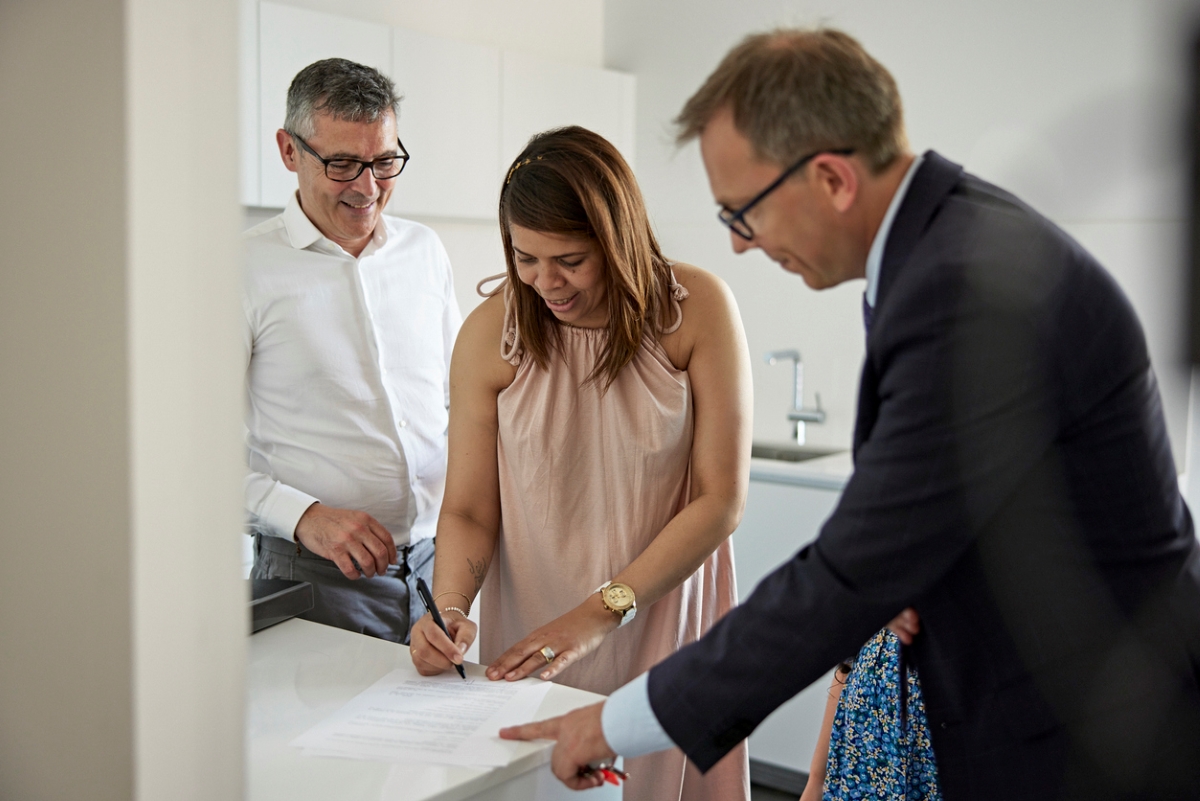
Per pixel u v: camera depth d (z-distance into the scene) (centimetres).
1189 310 32
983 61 306
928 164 94
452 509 157
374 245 190
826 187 93
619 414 149
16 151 77
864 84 91
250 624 147
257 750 109
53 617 79
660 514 153
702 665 100
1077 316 87
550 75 343
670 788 154
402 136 292
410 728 114
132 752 72
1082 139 260
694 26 370
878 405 99
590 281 140
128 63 67
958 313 87
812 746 287
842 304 346
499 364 155
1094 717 95
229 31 73
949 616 99
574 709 119
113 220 69
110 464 72
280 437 181
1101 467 90
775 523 293
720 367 151
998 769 99
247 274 177
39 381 77
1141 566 94
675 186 380
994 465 87
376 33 281
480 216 321
